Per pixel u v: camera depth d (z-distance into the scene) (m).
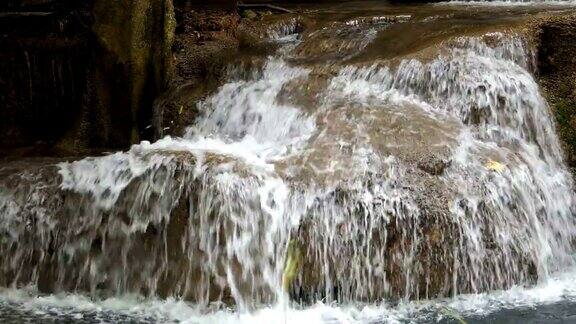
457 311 3.71
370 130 4.14
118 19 4.90
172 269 3.80
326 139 4.10
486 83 4.42
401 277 3.77
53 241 3.98
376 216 3.78
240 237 3.75
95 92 5.01
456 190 3.87
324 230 3.76
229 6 6.46
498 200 3.92
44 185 4.07
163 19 4.99
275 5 6.98
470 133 4.24
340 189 3.80
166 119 4.92
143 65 4.96
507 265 3.88
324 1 7.26
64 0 5.75
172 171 3.82
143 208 3.86
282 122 4.50
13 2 5.92
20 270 4.00
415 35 5.09
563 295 3.85
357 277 3.76
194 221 3.77
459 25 5.14
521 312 3.69
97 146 5.04
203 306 3.74
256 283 3.74
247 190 3.77
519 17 5.11
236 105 4.75
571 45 4.69
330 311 3.71
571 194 4.36
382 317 3.67
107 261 3.90
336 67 4.71
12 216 4.02
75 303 3.86
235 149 4.16
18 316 3.74
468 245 3.82
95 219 3.94
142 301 3.83
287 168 3.90
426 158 3.96
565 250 4.19
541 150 4.46
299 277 3.75
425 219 3.79
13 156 4.86
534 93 4.52
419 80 4.49
